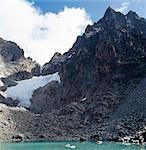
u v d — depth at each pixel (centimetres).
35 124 18700
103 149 10756
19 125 18462
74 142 14488
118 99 19600
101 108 19100
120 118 17000
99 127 17000
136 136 13712
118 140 14038
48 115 19938
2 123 18250
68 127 18162
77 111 19762
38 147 12425
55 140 15988
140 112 16612
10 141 16000
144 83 19638
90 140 15212
